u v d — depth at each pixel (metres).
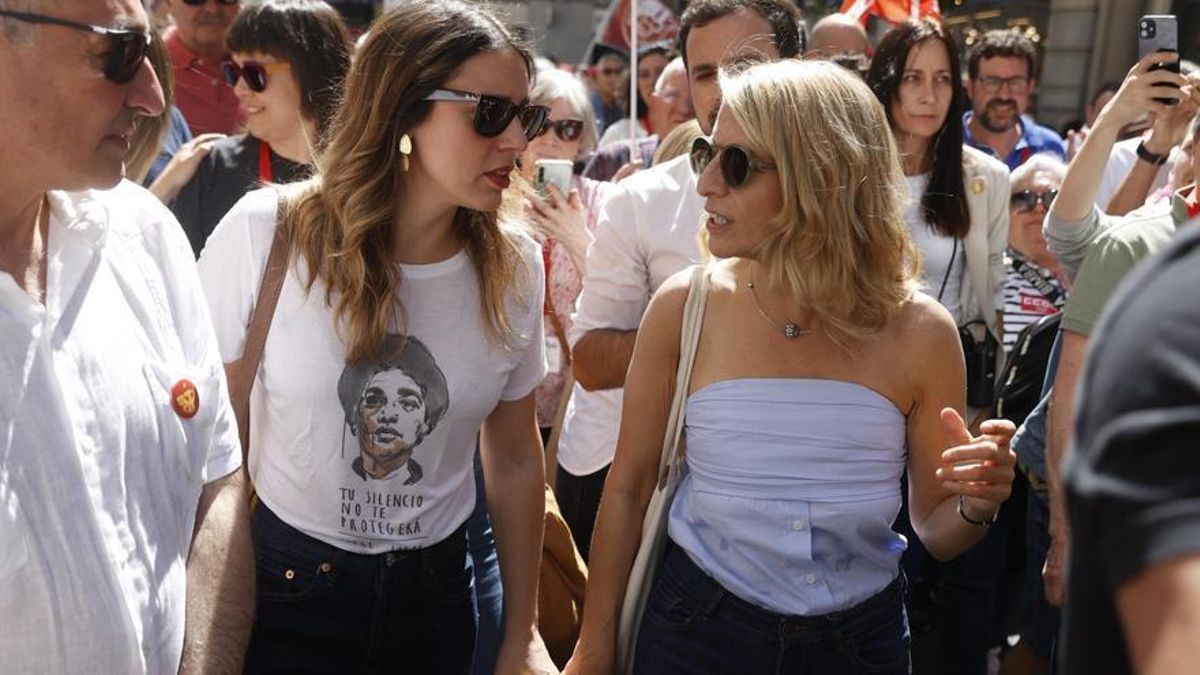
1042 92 12.16
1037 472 3.26
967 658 4.13
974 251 3.95
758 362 2.30
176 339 1.77
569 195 3.74
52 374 1.52
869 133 2.27
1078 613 0.84
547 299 3.81
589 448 3.46
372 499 2.29
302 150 3.79
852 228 2.23
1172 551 0.74
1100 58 11.59
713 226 2.33
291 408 2.26
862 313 2.27
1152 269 0.84
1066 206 3.47
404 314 2.27
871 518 2.27
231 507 1.88
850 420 2.25
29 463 1.50
